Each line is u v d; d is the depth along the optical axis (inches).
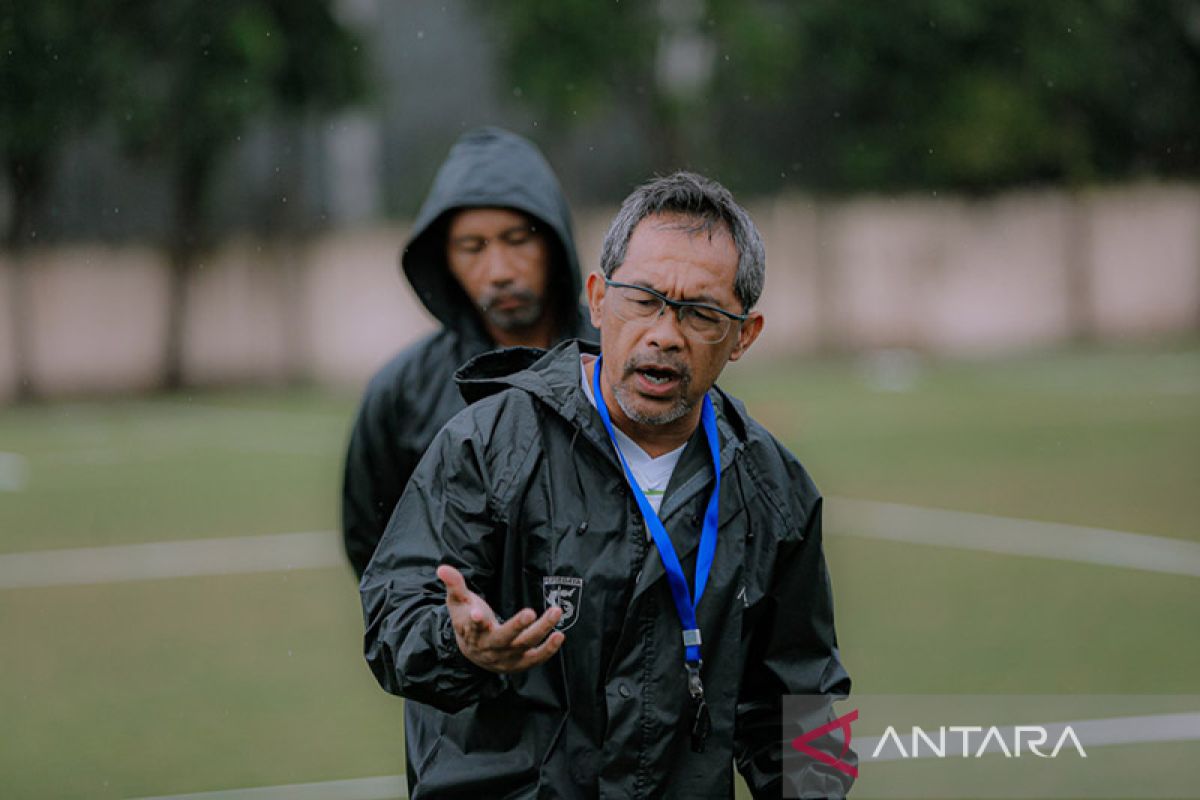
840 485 1364.4
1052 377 2362.2
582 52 2760.8
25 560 1117.7
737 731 343.9
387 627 311.9
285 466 1653.5
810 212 2965.1
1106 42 3041.3
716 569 318.3
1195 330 3016.7
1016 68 2965.1
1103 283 3006.9
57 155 2620.6
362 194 3181.6
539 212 521.0
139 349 2751.0
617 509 316.5
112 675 784.9
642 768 312.8
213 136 2610.7
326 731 676.1
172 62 2556.6
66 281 2704.2
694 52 2930.6
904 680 722.2
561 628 313.7
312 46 2630.4
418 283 528.4
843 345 2984.7
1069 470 1418.6
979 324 2999.5
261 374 2827.3
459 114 3292.3
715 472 320.2
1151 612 857.5
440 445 324.8
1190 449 1534.2
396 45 3267.7
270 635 868.0
